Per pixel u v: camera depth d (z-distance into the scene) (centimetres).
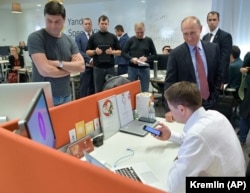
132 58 392
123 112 192
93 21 759
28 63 684
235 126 347
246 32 494
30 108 96
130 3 676
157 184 121
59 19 185
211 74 212
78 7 772
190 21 200
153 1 621
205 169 102
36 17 980
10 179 88
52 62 189
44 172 74
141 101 206
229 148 107
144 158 146
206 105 213
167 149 158
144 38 404
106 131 172
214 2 517
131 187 54
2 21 1027
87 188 63
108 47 375
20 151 79
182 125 196
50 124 124
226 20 508
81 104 154
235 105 351
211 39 331
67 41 208
